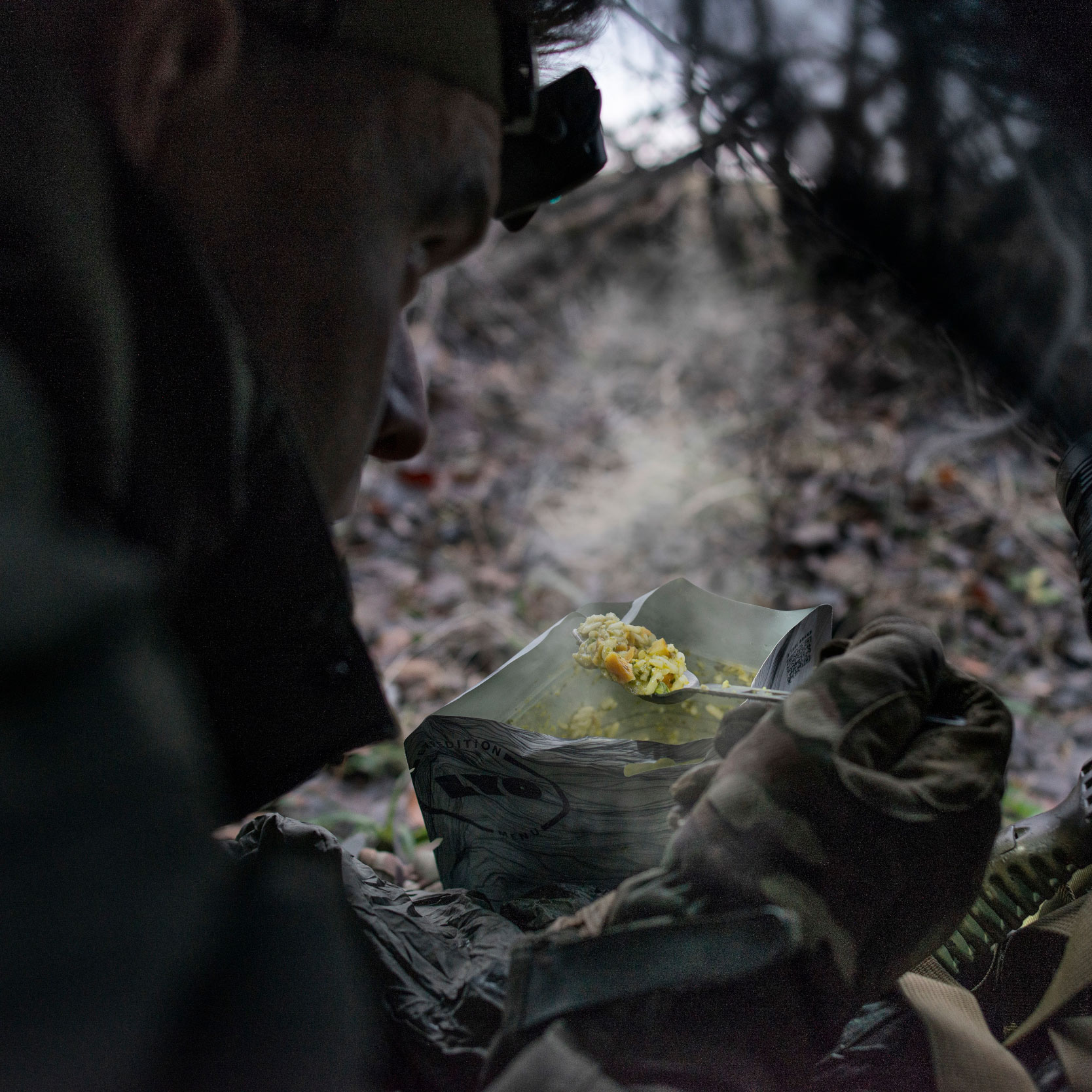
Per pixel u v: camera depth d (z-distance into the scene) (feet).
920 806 2.05
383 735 2.32
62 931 0.96
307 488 2.04
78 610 1.07
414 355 2.89
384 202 2.22
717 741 2.38
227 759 2.16
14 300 1.48
